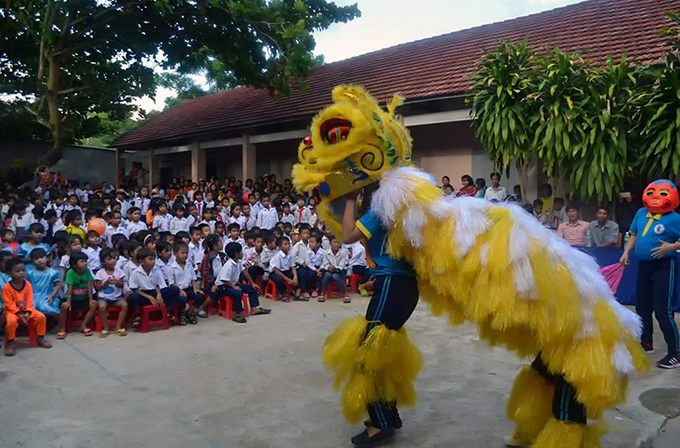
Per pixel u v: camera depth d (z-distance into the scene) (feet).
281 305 25.62
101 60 49.65
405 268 10.66
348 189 10.53
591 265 9.76
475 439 11.39
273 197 44.98
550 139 25.45
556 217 28.43
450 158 39.63
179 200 42.14
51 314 19.61
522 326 9.73
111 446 11.05
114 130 68.33
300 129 48.67
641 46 31.42
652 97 23.12
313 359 16.75
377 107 10.90
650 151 23.00
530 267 9.05
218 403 13.28
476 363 16.35
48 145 61.00
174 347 18.26
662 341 18.70
